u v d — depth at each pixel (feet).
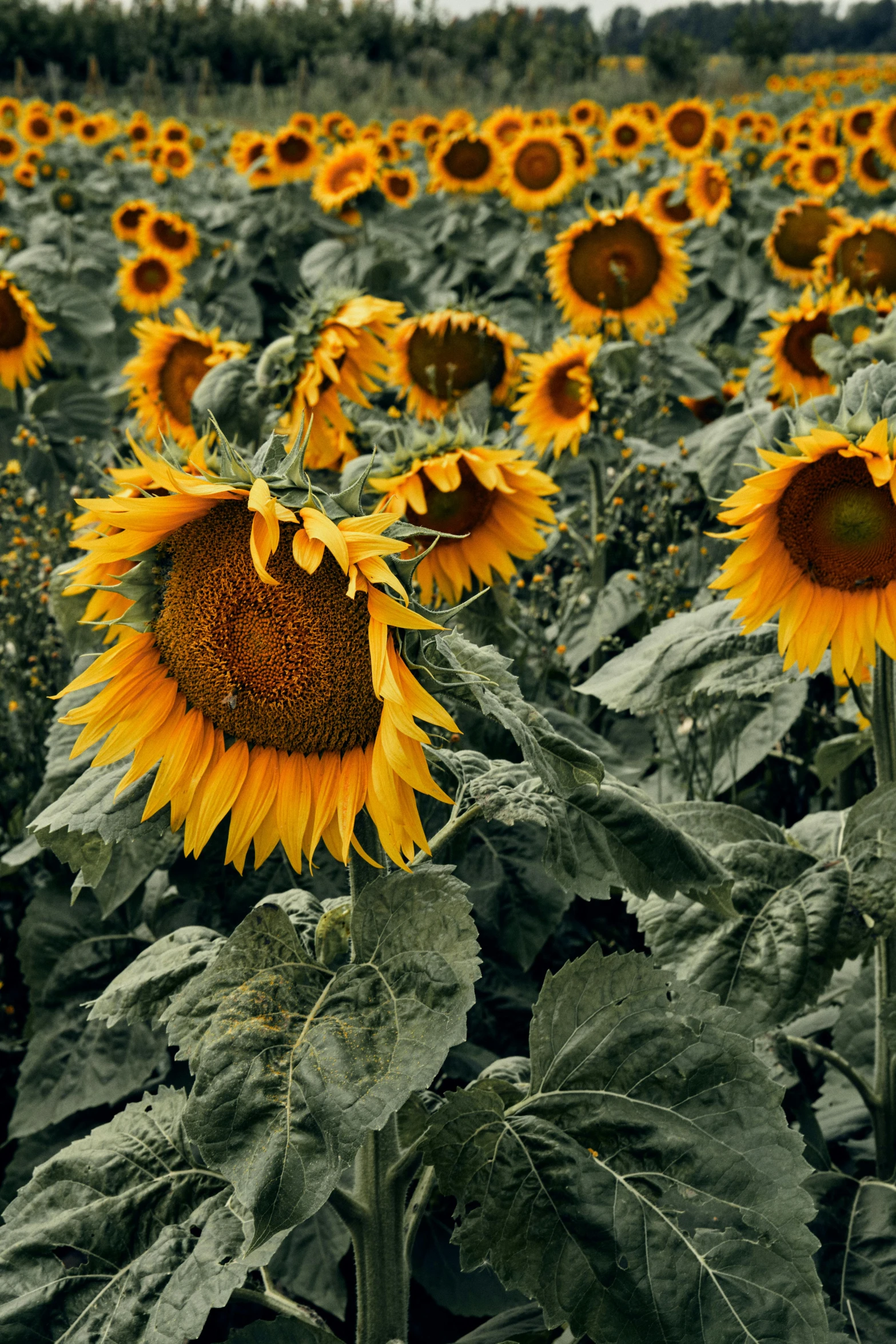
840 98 92.63
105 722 6.48
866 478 8.62
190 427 15.93
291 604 6.07
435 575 12.29
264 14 139.33
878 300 17.37
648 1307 6.05
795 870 8.79
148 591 6.33
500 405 18.17
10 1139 10.84
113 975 11.64
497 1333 8.41
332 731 6.32
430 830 10.68
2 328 21.89
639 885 7.29
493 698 6.41
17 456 21.85
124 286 28.81
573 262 21.72
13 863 11.16
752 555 8.93
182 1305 6.29
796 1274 5.98
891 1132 9.36
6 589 15.55
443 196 41.81
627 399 19.86
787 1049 8.85
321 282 30.94
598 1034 6.77
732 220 36.50
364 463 12.19
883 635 8.92
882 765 9.29
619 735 14.97
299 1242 9.80
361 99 109.40
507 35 136.67
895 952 8.96
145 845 9.52
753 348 29.66
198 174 60.03
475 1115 6.66
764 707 13.41
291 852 6.52
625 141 52.54
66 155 58.85
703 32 221.87
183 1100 7.61
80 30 125.70
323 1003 6.00
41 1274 6.69
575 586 15.49
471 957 5.87
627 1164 6.40
